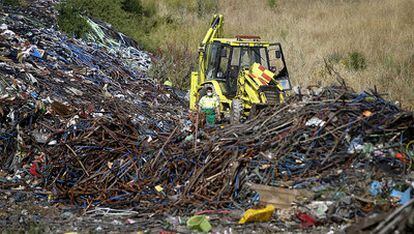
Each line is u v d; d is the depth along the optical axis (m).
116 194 34.00
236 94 48.47
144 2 97.25
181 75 67.69
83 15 76.31
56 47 59.97
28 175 36.81
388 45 71.38
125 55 70.50
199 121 41.44
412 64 63.69
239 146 34.94
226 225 29.70
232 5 104.94
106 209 32.19
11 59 50.56
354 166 33.09
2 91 42.84
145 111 50.19
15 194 34.44
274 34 82.44
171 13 95.31
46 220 30.73
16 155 38.16
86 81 53.22
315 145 34.44
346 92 37.75
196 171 34.44
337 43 74.12
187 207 32.06
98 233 28.92
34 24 65.38
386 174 32.34
